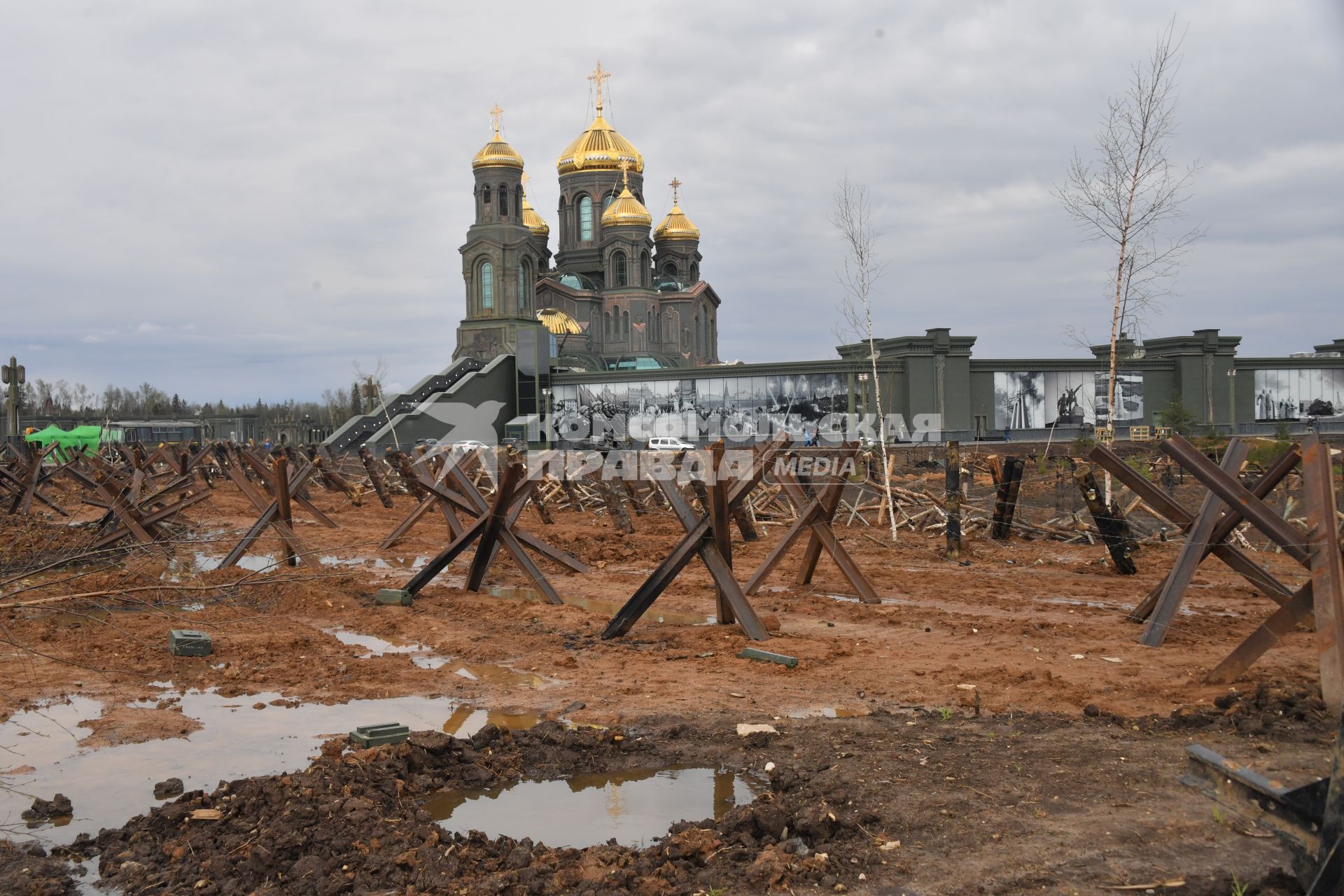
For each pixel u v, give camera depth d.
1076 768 6.82
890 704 8.92
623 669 10.45
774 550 14.27
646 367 109.06
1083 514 21.14
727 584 11.75
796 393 79.62
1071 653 10.69
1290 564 16.42
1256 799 5.04
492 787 7.29
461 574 17.22
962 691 9.20
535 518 25.77
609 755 7.89
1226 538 11.34
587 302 112.31
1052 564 17.23
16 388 60.03
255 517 27.25
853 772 6.91
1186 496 26.97
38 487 29.17
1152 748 7.18
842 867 5.56
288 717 9.02
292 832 6.05
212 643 11.74
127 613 13.11
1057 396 78.19
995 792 6.45
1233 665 9.07
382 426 82.31
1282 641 10.95
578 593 15.25
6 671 10.45
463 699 9.52
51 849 6.21
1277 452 24.30
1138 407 79.25
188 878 5.71
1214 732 7.55
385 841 6.00
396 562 18.89
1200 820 5.90
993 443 62.72
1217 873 5.27
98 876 5.90
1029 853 5.58
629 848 6.02
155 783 7.39
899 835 5.91
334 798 6.53
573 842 6.36
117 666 10.75
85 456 35.88
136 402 145.50
